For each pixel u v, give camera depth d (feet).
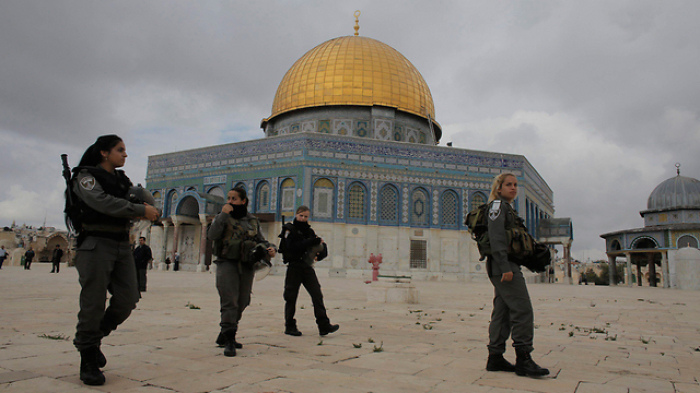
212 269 113.60
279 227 113.29
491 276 16.16
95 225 14.16
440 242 117.70
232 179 121.90
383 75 131.23
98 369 13.02
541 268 16.67
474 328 25.96
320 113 130.11
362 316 30.81
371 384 13.17
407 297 41.19
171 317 27.35
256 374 14.08
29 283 52.37
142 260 46.16
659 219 142.92
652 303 48.73
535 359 17.63
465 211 119.96
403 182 117.80
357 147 116.57
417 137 136.15
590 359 17.84
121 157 15.37
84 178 14.34
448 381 13.82
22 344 17.83
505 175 17.16
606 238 143.84
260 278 20.88
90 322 13.37
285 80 139.64
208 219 115.24
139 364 15.17
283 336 21.81
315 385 12.88
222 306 18.20
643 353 19.43
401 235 115.65
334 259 110.93
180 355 16.75
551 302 48.06
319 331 22.22
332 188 114.11
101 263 13.87
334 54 133.80
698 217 137.39
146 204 15.08
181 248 124.47
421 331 24.31
